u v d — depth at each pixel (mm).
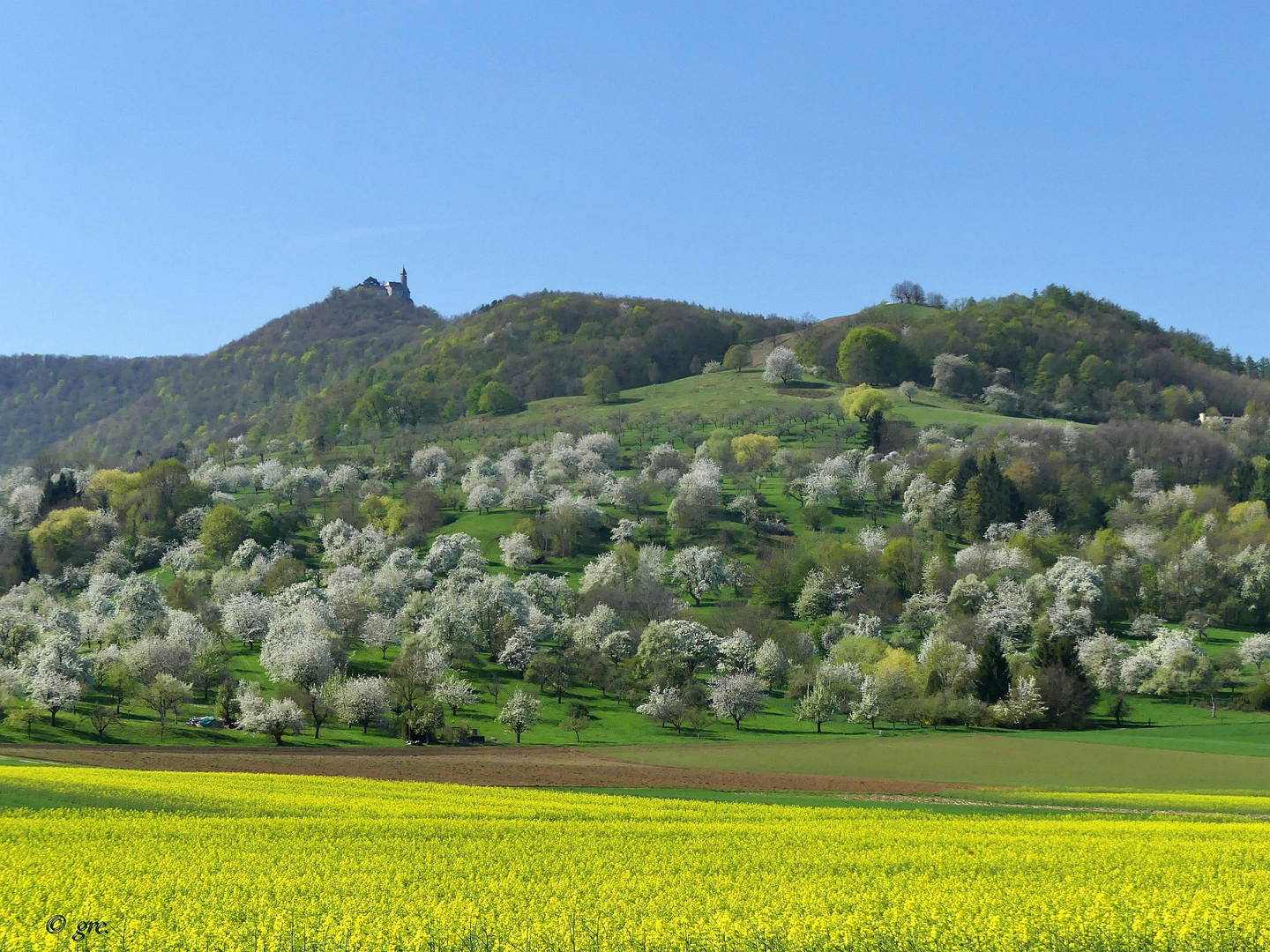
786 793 68500
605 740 107000
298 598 155750
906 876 39812
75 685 104312
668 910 35094
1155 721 119062
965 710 114875
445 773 74312
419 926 32656
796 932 32312
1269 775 80812
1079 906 35219
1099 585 157875
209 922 32688
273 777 64375
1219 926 32938
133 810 48969
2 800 49625
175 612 145125
